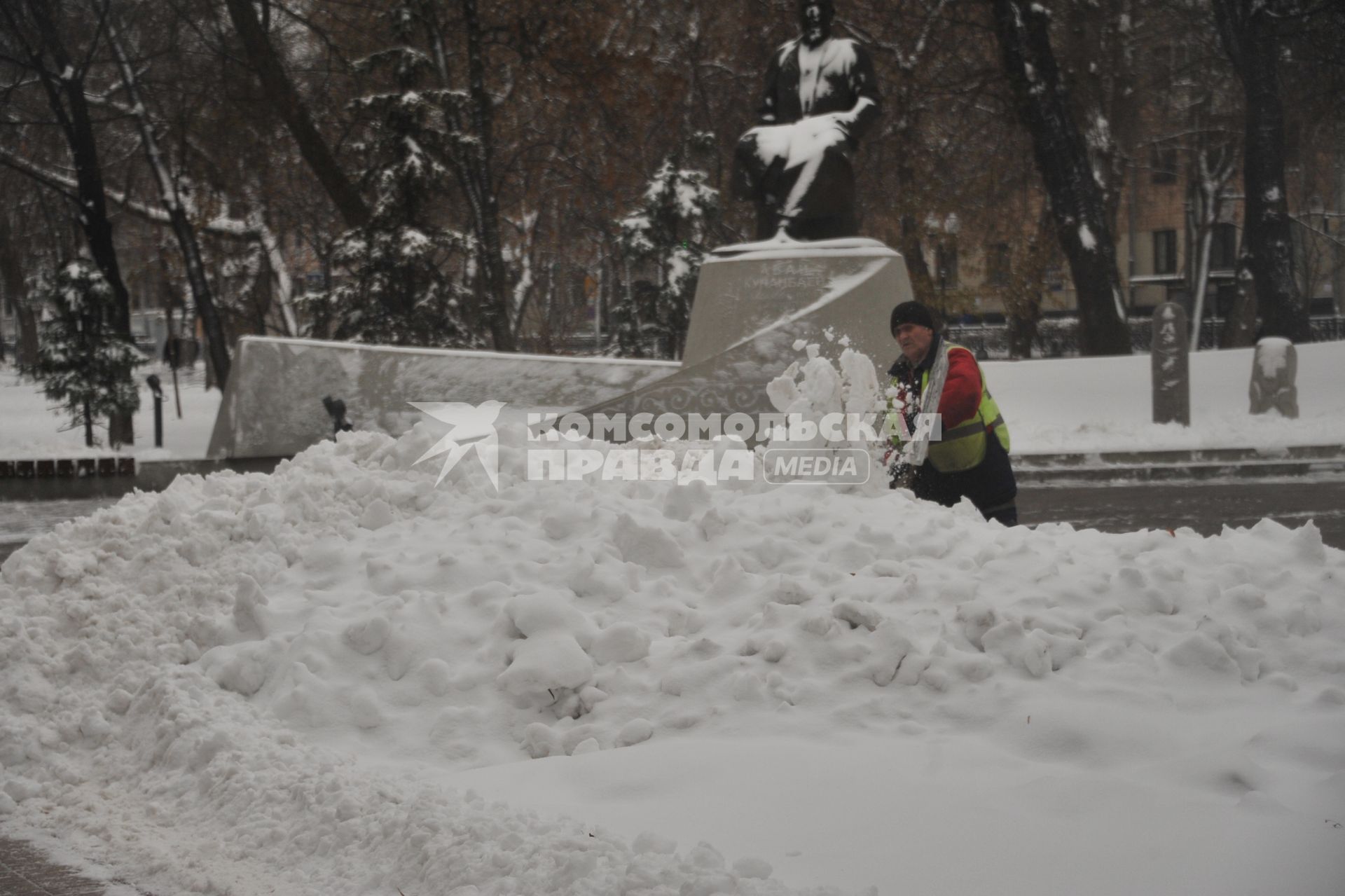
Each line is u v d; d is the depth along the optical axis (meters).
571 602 5.38
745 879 3.29
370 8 27.77
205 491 6.84
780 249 15.17
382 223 24.02
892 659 4.73
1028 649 4.74
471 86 27.33
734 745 4.38
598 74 27.09
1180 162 54.41
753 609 5.23
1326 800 3.69
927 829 3.65
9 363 73.50
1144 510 13.59
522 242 39.75
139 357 24.91
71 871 3.98
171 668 5.38
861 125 15.69
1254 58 29.05
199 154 28.75
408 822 3.85
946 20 30.47
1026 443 18.66
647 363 14.84
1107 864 3.38
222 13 27.61
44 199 38.75
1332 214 50.41
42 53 25.42
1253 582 5.59
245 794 4.32
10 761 5.00
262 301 38.75
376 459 6.93
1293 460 16.89
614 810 3.95
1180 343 19.67
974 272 35.62
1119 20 33.56
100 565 6.15
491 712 4.89
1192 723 4.43
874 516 6.14
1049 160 27.95
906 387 7.21
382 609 5.36
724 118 33.94
